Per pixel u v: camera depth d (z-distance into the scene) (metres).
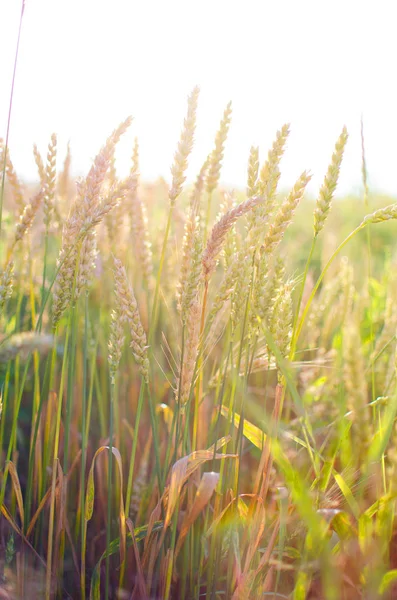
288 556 0.60
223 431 0.72
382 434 0.49
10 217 0.85
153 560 0.59
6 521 0.68
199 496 0.56
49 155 0.66
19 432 0.78
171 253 0.85
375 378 0.69
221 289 0.58
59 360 0.81
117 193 0.57
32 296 0.70
